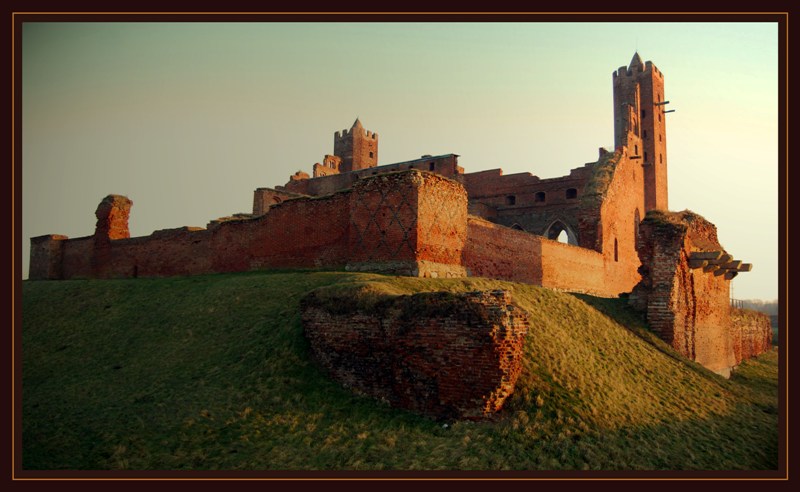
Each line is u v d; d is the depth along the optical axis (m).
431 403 15.05
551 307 24.30
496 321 14.73
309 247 28.45
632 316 28.48
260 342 18.88
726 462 14.99
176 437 13.93
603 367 19.50
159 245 38.50
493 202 58.88
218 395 16.02
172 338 21.22
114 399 16.59
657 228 28.69
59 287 32.19
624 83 74.56
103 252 42.81
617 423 15.59
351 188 27.34
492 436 13.81
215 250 34.28
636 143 57.53
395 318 16.11
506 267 30.50
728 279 36.22
